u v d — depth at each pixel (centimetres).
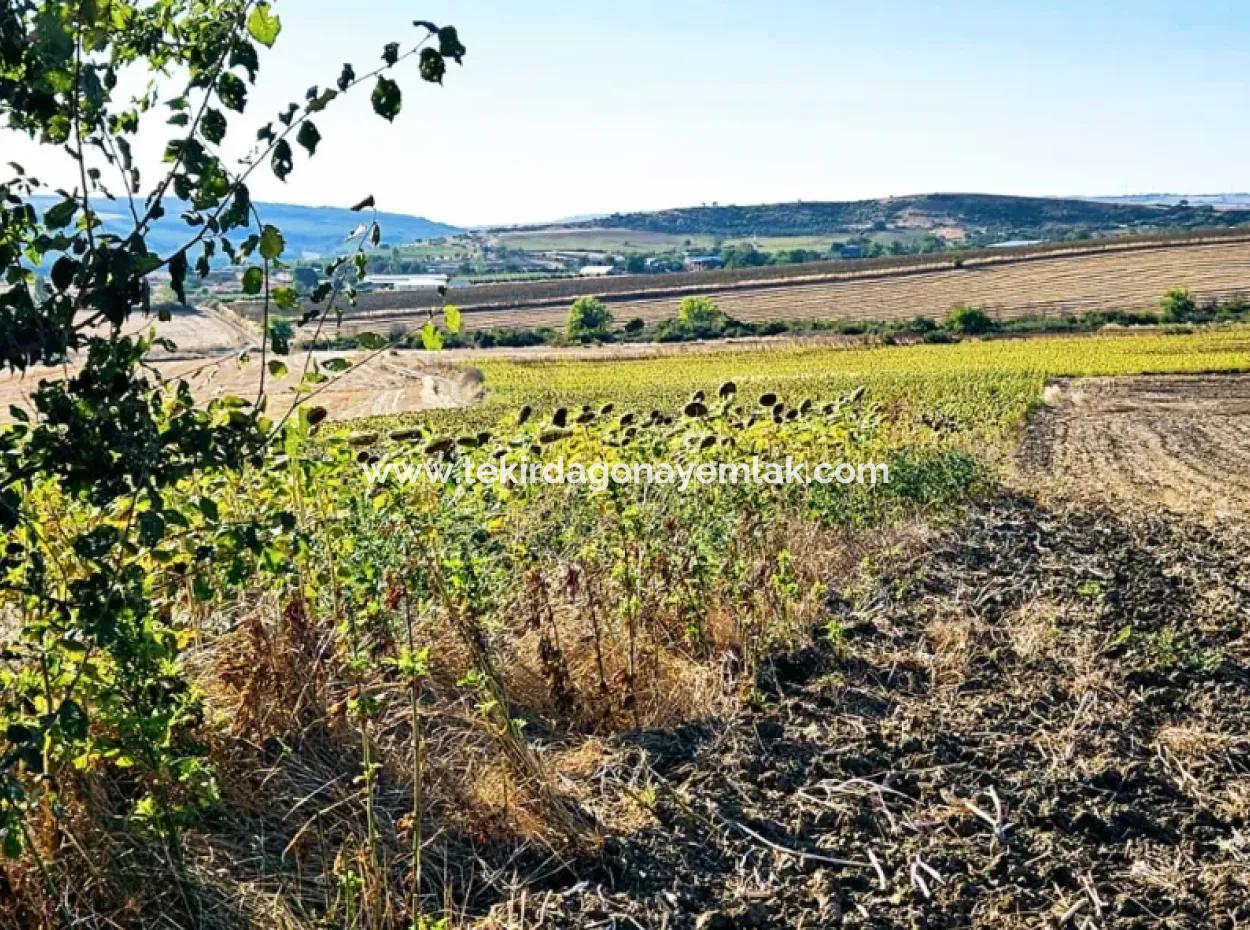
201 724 514
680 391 4547
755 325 9525
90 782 451
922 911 504
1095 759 666
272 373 410
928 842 564
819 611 914
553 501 832
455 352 8256
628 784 593
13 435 376
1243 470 2272
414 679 481
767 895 510
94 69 364
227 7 374
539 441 820
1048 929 492
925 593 1034
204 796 445
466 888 489
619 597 752
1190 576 1153
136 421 375
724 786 604
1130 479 2119
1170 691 790
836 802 596
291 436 413
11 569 408
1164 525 1520
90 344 379
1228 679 822
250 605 637
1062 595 1051
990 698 762
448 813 532
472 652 625
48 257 384
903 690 776
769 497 1019
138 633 405
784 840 560
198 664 588
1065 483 2048
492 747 582
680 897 502
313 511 623
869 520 1272
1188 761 673
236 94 379
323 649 581
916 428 1778
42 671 406
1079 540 1386
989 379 4512
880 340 8069
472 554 657
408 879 482
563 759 613
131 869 435
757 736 668
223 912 440
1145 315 8712
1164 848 572
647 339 9544
